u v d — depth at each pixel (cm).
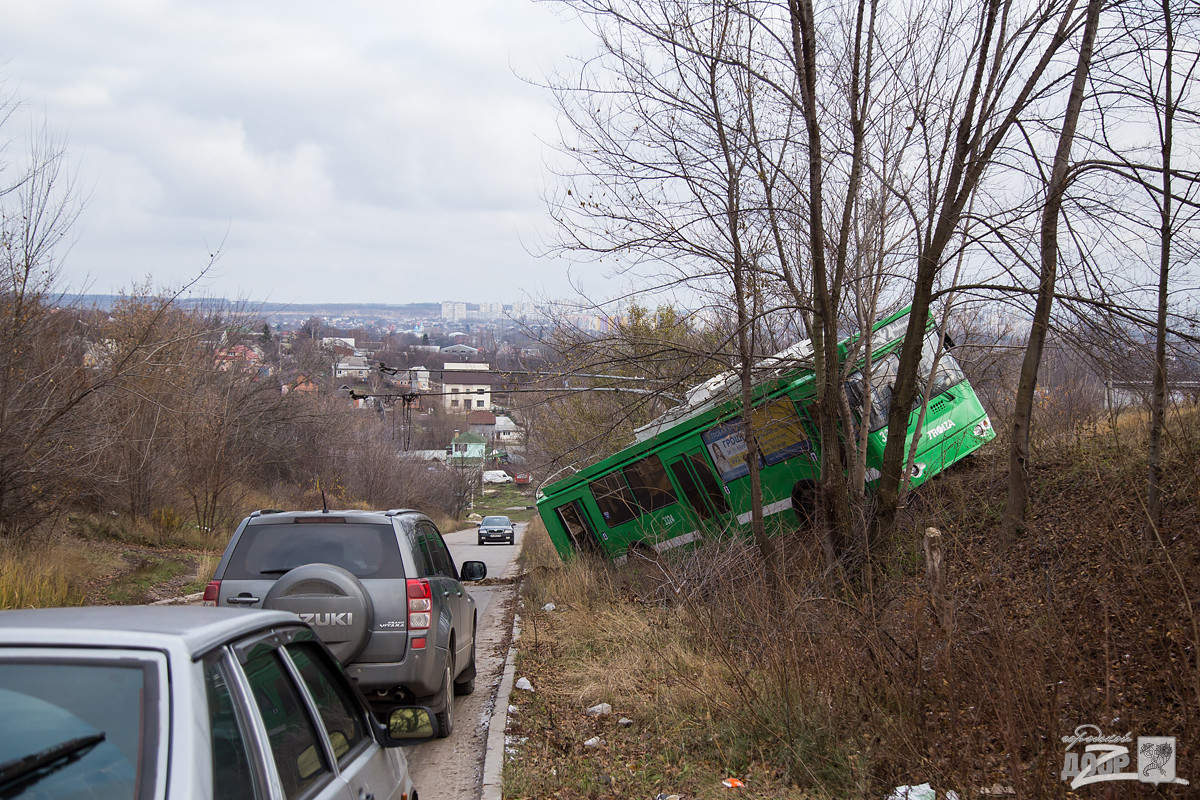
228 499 2898
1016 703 528
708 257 1082
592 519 1584
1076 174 902
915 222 1023
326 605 693
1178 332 842
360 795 322
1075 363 1130
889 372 1330
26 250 1522
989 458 1329
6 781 198
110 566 1858
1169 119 858
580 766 680
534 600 1595
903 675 632
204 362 2952
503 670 1080
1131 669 598
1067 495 1072
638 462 1525
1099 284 889
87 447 1739
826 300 1046
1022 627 682
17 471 1565
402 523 770
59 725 225
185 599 1656
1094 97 910
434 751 761
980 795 490
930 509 1100
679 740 704
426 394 3134
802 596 824
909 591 828
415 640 712
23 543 1595
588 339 1189
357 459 5153
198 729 227
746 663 781
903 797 522
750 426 1116
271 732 272
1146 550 688
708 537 1362
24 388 1570
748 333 1223
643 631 1016
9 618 273
